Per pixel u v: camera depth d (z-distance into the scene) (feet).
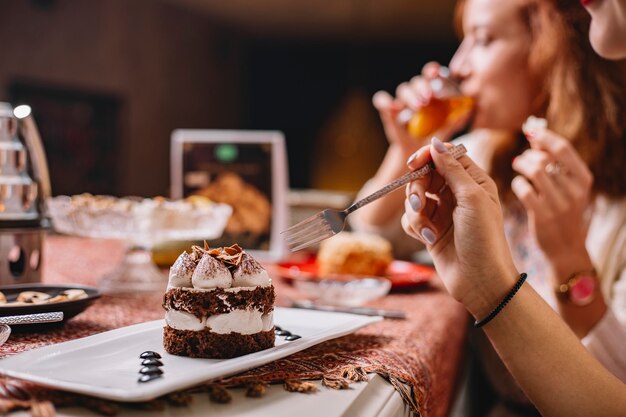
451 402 4.52
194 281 2.71
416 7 23.88
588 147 5.26
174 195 6.57
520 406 5.62
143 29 24.23
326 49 32.35
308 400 2.30
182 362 2.62
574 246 4.36
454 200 3.03
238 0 24.63
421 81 6.04
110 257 6.49
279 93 33.19
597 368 3.00
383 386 2.61
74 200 4.83
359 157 32.73
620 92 5.15
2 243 3.95
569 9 5.23
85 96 21.70
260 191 6.63
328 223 3.29
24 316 2.92
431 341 3.53
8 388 2.22
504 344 3.00
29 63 19.21
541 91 5.72
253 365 2.43
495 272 2.96
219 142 6.57
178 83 26.71
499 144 6.29
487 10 5.69
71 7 20.74
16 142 4.15
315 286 4.61
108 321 3.55
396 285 5.18
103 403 2.11
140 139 24.59
